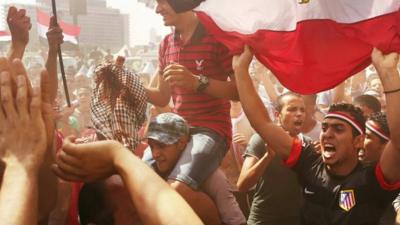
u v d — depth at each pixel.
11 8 2.64
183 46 2.89
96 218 1.10
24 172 0.85
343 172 2.40
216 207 2.64
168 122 2.54
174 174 2.52
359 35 2.46
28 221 0.78
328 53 2.56
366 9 2.45
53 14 2.73
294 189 3.40
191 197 2.47
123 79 2.21
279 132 2.51
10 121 0.89
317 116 4.94
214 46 2.81
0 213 0.78
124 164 0.96
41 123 0.90
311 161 2.52
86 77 6.07
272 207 3.44
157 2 2.84
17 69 0.92
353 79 7.04
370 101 3.96
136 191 0.90
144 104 2.24
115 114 2.12
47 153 1.06
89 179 1.03
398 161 2.20
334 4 2.51
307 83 2.64
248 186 3.36
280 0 2.58
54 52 2.72
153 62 8.89
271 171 3.40
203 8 2.65
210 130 2.77
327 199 2.40
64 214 1.54
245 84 2.51
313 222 2.44
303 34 2.57
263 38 2.58
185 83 2.63
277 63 2.62
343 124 2.37
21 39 2.67
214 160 2.66
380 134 2.81
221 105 2.88
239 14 2.61
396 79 2.20
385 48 2.30
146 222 0.87
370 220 2.30
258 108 2.50
